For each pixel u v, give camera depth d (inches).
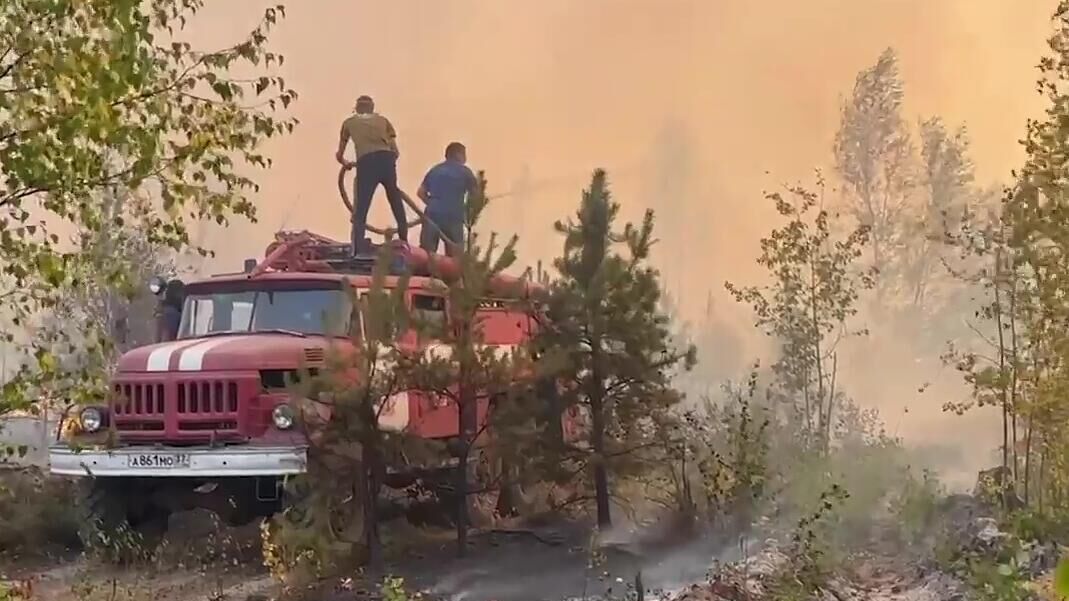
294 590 312.5
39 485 404.2
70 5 225.9
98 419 354.3
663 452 384.2
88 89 224.7
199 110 244.2
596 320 356.5
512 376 343.9
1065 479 350.0
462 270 341.7
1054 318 342.6
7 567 358.9
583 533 389.7
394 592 277.3
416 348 334.3
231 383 342.6
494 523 405.7
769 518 374.9
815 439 487.5
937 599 298.4
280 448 329.4
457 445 348.8
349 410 323.9
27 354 235.3
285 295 381.1
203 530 390.0
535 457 354.6
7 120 226.5
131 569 349.7
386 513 362.6
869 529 396.5
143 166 234.7
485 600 300.2
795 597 292.5
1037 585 284.8
